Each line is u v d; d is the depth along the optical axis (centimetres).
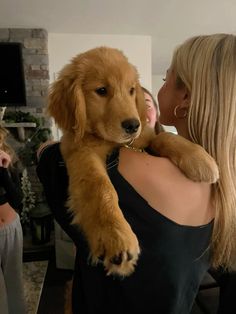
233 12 341
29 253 324
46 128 374
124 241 62
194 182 76
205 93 84
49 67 400
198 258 76
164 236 69
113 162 77
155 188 71
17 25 366
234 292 96
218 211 79
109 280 70
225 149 82
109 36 411
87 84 88
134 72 96
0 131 199
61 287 260
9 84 370
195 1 311
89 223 67
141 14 342
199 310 132
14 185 178
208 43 87
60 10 323
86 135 86
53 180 83
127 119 84
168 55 566
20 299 179
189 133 88
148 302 69
